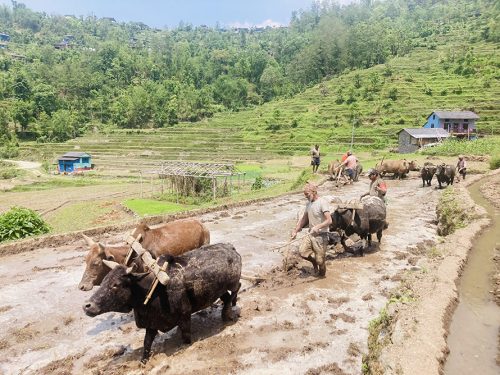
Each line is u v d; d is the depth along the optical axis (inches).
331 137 2760.8
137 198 1211.9
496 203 590.6
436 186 866.8
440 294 260.2
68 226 892.0
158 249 288.7
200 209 631.2
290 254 406.6
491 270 321.4
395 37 4827.8
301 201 729.0
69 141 3474.4
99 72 5255.9
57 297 331.6
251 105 4776.1
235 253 278.1
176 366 235.5
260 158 2486.5
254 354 245.8
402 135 2283.5
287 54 6540.4
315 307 301.7
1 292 340.8
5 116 3668.8
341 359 239.1
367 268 375.9
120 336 273.0
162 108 4183.1
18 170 2363.4
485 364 198.4
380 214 410.3
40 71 4891.7
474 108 2726.4
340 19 6619.1
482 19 5644.7
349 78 4165.8
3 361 247.0
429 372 179.9
